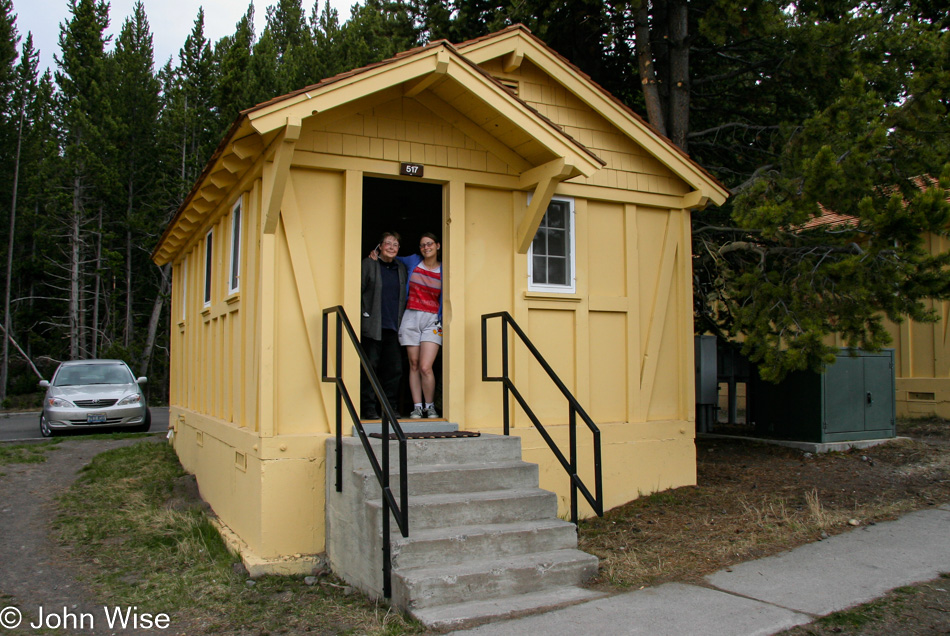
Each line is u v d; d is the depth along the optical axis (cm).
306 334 641
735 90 1262
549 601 482
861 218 684
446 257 719
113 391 1555
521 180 748
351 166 664
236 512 690
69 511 821
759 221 729
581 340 779
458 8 1351
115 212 3341
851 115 752
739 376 1264
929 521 661
